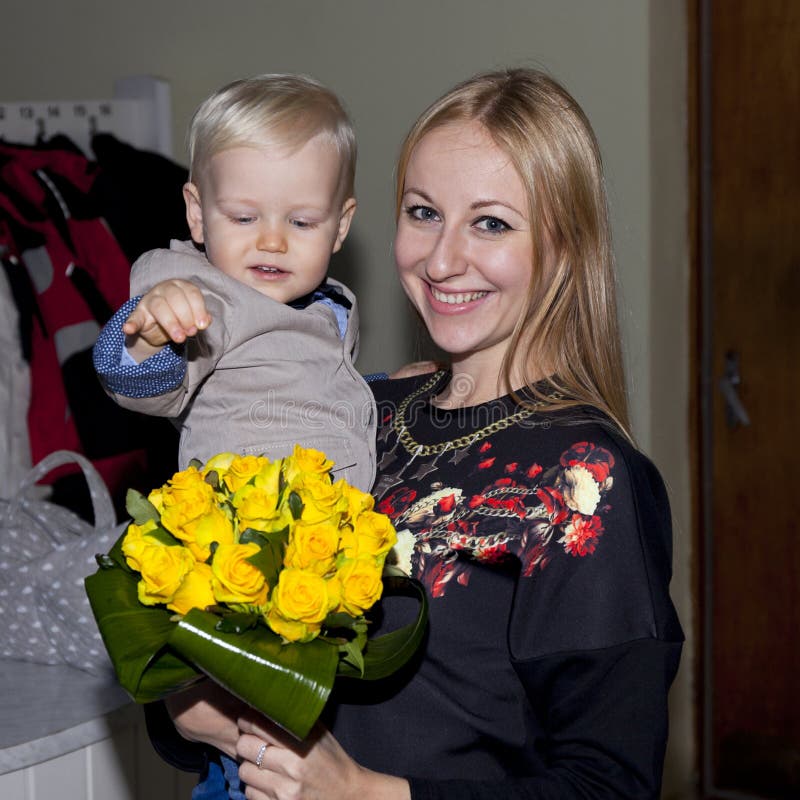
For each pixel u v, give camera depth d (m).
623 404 1.32
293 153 1.45
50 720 1.63
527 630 1.15
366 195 2.61
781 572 2.64
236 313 1.35
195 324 1.15
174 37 2.83
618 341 1.32
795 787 2.69
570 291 1.28
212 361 1.31
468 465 1.25
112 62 2.93
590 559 1.15
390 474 1.32
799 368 2.54
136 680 1.02
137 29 2.88
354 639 1.06
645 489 1.20
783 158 2.46
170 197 2.54
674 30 2.43
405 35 2.52
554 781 1.09
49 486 2.43
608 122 2.35
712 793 2.79
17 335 2.42
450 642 1.19
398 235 1.33
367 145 2.60
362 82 2.59
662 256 2.45
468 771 1.19
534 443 1.22
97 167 2.54
